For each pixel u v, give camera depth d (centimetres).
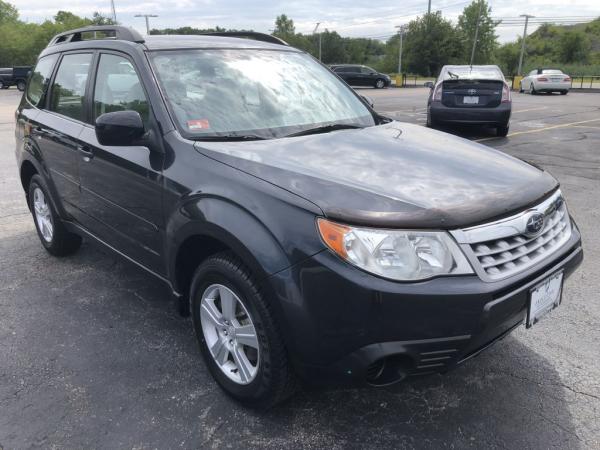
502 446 229
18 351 308
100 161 320
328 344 205
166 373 286
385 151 267
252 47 353
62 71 396
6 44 6669
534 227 226
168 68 303
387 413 251
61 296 378
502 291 207
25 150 432
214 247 260
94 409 257
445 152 274
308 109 323
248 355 250
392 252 197
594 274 393
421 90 3309
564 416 246
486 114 997
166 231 271
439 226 202
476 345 210
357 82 3559
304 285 204
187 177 255
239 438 237
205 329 265
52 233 430
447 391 266
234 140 275
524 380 272
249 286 223
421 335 198
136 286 393
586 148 903
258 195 223
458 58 7444
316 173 231
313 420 248
